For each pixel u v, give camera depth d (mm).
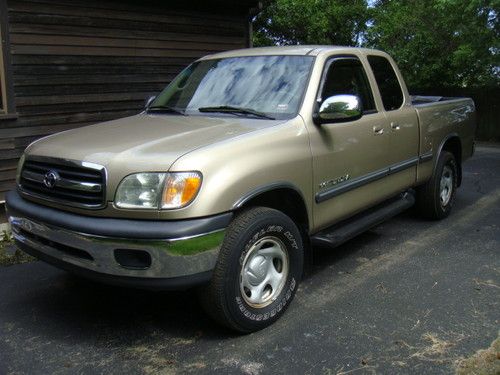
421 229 6000
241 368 3225
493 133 15477
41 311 4055
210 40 8664
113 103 7449
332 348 3432
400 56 17234
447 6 13133
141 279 3174
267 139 3654
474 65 15016
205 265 3229
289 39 18484
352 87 4703
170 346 3502
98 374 3199
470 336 3553
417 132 5520
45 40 6621
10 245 5715
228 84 4527
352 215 4672
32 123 6605
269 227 3578
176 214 3121
